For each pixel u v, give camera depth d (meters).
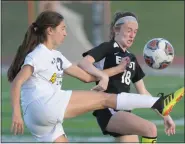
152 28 91.44
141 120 15.36
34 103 14.45
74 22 75.88
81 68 15.64
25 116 14.77
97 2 77.00
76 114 14.70
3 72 60.94
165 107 14.49
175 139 26.55
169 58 16.22
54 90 14.74
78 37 73.00
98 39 77.31
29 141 25.00
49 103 14.39
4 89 46.72
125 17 16.47
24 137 26.16
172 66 70.31
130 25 16.39
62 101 14.52
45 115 14.35
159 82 52.97
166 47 16.20
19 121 14.00
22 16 87.44
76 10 77.75
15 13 87.81
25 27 85.19
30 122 14.69
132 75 16.70
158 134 27.95
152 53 16.17
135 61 16.84
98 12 77.81
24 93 14.70
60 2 73.00
